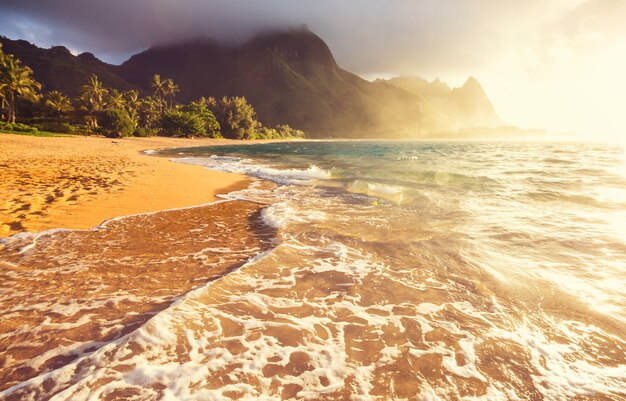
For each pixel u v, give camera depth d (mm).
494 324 3688
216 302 4055
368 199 10609
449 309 4008
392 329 3609
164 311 3695
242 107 117938
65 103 74125
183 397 2529
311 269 5156
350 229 7242
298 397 2633
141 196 10469
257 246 6246
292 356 3131
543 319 3766
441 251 5859
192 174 16609
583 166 17750
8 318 3625
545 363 3066
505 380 2861
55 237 6391
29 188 10453
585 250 5715
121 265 5184
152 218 8109
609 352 3211
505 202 9562
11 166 15258
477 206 9180
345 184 13898
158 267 5152
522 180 13297
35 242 6066
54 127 65312
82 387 2561
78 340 3271
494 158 26234
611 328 3584
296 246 6180
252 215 8688
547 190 11023
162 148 48938
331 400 2617
